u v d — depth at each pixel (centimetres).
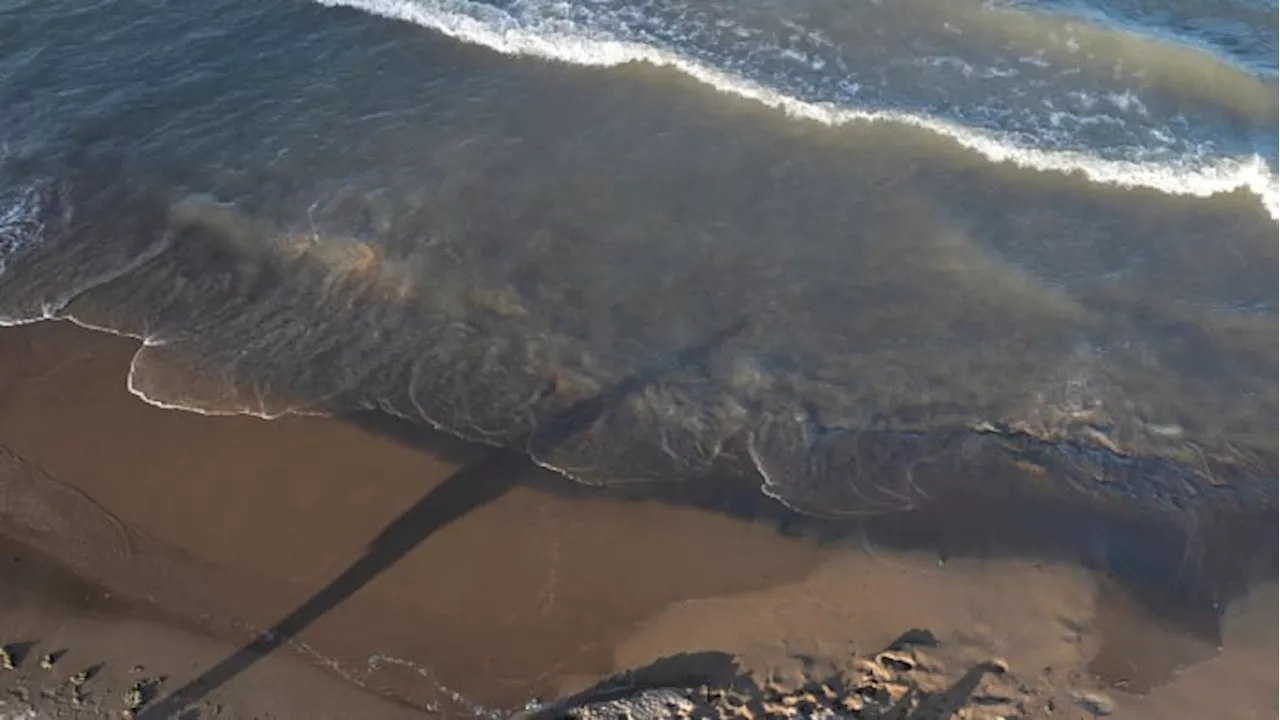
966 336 1584
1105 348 1573
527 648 1228
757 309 1612
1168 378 1541
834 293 1636
